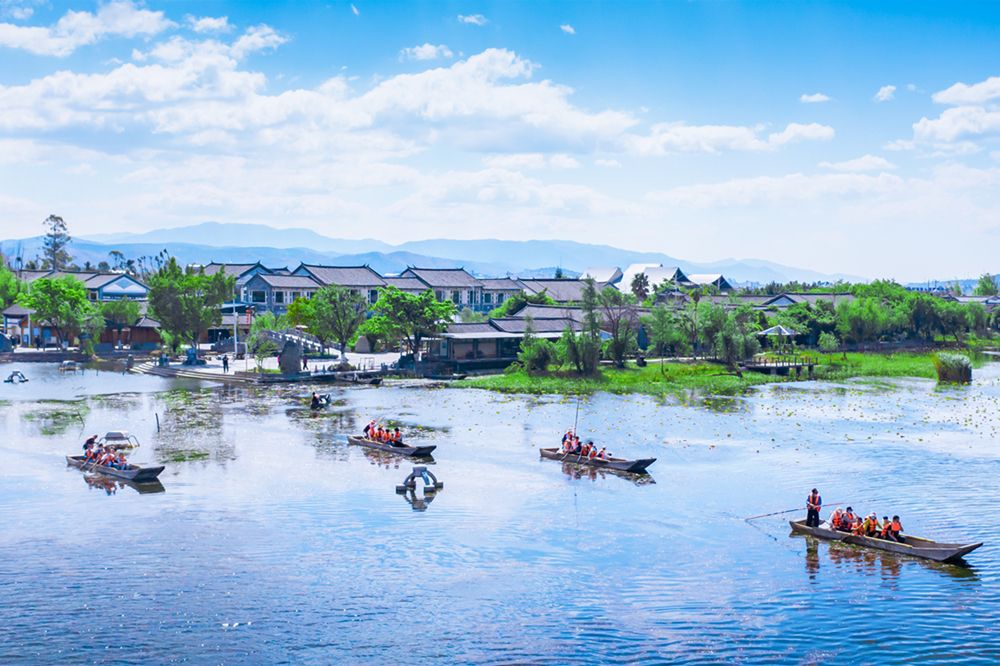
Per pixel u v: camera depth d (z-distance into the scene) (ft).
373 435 230.07
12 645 110.01
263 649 109.70
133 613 119.65
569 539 151.23
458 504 172.55
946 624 116.16
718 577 133.28
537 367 377.09
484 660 106.93
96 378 391.86
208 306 459.32
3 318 544.21
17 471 200.03
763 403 304.71
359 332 467.52
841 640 111.75
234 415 279.90
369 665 105.70
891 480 189.47
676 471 199.82
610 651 109.19
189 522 159.94
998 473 195.11
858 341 514.68
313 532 154.30
